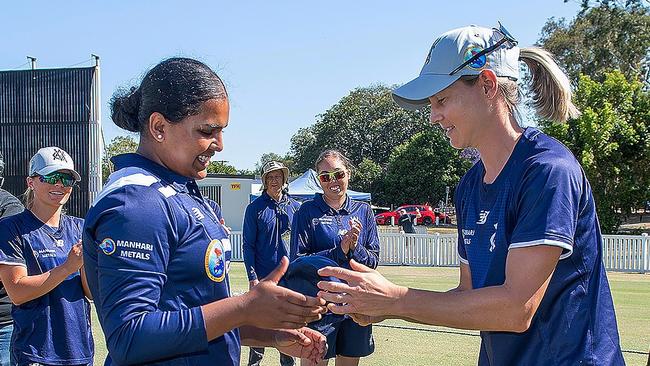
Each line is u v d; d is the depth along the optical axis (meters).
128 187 2.06
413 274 16.20
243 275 15.34
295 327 2.16
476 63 2.36
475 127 2.42
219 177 30.67
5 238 3.95
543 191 2.23
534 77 2.61
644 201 25.17
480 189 2.53
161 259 2.04
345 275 2.31
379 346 7.38
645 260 17.08
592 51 41.56
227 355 2.27
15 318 3.96
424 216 43.78
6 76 23.55
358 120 69.06
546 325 2.34
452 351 7.13
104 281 1.99
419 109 2.65
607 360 2.33
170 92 2.15
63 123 23.16
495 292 2.22
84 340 4.09
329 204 5.45
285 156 80.50
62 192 4.15
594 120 24.27
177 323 1.96
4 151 23.56
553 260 2.20
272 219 6.54
